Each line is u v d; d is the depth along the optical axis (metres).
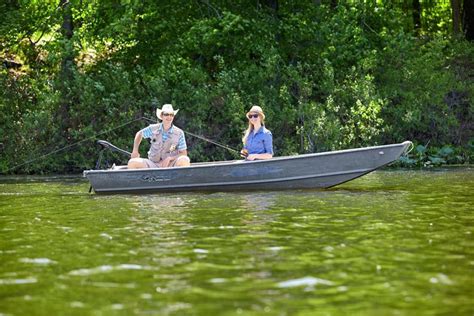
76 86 29.94
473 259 9.00
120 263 8.93
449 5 44.28
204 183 18.27
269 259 9.07
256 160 18.20
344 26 33.28
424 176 23.44
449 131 33.03
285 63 33.53
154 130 18.98
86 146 29.92
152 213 13.84
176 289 7.59
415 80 33.16
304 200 15.87
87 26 32.94
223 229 11.55
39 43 36.31
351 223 12.15
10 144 29.72
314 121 30.02
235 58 32.94
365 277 8.05
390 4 36.69
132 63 33.16
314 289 7.54
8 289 7.70
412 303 6.98
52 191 19.64
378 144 31.34
